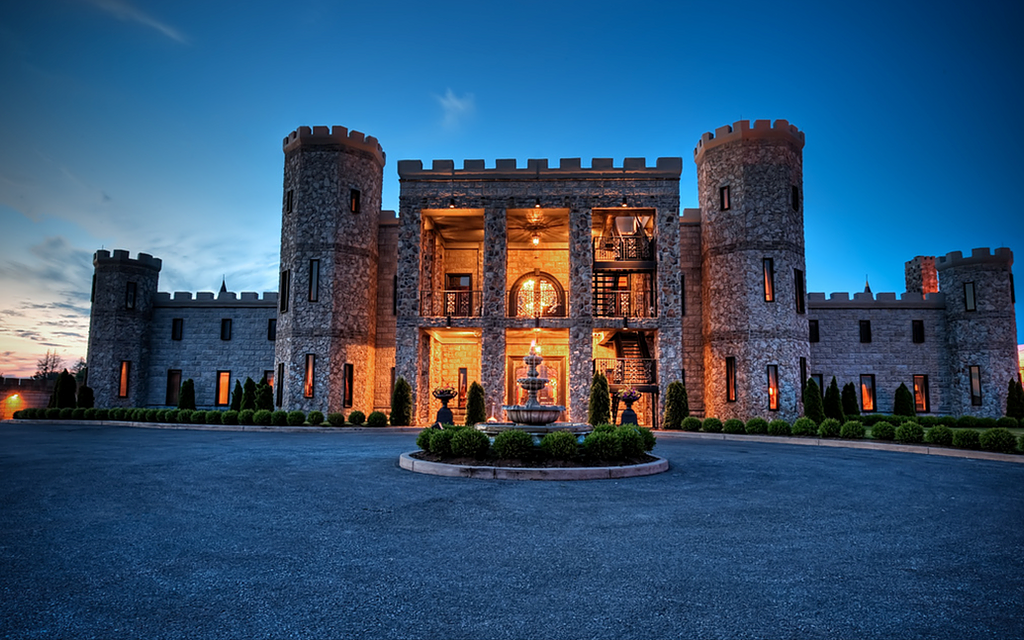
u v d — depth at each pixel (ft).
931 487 32.01
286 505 25.55
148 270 113.39
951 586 15.87
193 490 28.86
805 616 13.65
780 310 85.15
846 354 105.60
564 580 16.06
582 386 84.28
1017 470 39.19
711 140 92.12
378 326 98.94
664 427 81.46
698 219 98.22
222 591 14.90
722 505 26.55
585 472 33.99
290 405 88.69
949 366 105.91
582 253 86.48
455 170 88.33
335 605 14.03
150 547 18.79
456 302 103.40
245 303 111.96
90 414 93.35
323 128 93.35
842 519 23.89
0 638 11.94
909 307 106.93
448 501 26.86
